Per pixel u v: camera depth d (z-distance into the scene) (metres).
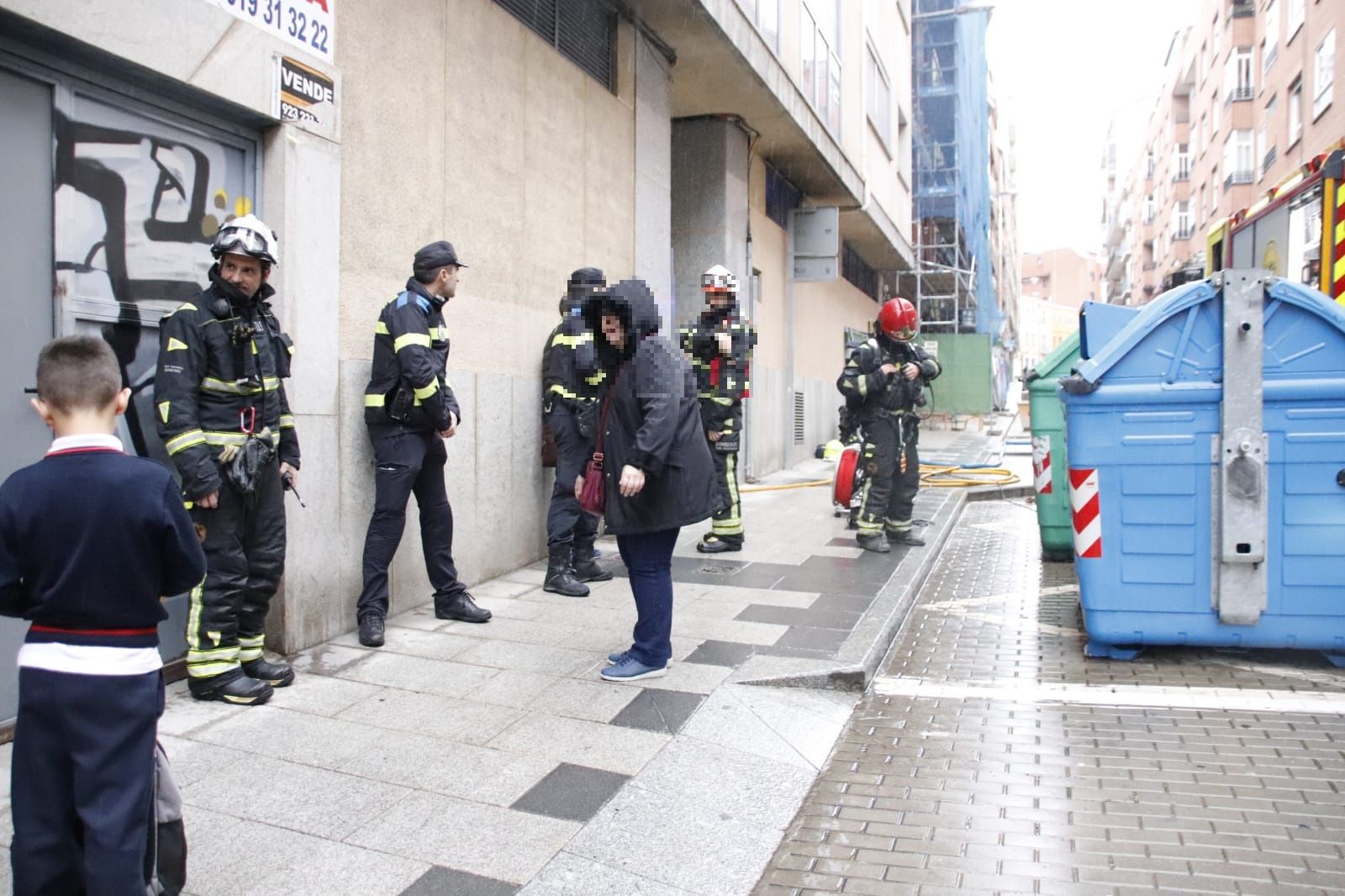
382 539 5.07
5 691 3.60
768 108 10.84
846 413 8.04
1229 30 34.34
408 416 5.00
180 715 4.01
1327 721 4.26
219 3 4.20
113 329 4.00
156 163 4.16
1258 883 2.92
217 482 3.92
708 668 4.75
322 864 2.91
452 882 2.84
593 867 2.96
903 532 8.16
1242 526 4.89
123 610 2.29
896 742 4.10
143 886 2.25
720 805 3.41
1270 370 4.86
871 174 16.80
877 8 17.28
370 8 5.19
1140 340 5.00
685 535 8.70
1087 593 5.14
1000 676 5.00
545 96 7.04
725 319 7.54
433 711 4.14
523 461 6.89
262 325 4.13
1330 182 7.19
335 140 4.94
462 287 6.09
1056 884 2.93
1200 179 43.12
